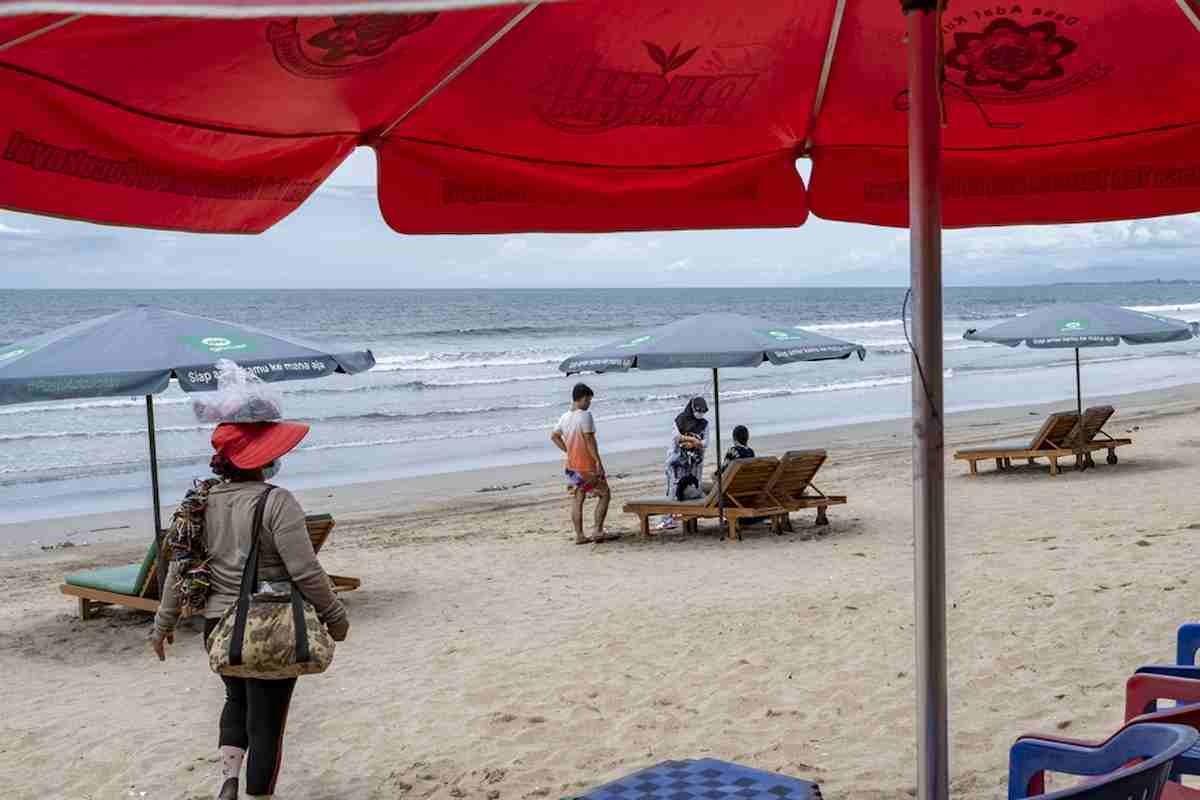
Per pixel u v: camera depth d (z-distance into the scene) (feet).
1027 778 10.96
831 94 10.57
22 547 55.36
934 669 8.80
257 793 15.06
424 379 150.61
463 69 9.23
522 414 112.06
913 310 8.66
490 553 44.06
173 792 19.49
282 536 14.57
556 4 8.67
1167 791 11.41
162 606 14.97
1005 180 11.57
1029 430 87.40
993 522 42.45
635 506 45.55
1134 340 56.49
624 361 43.80
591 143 10.48
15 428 104.58
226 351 30.22
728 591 33.35
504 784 18.75
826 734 19.84
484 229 10.53
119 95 7.89
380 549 46.85
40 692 27.35
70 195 8.06
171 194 8.72
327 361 31.78
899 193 11.59
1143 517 40.47
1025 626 25.11
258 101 8.56
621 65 9.62
